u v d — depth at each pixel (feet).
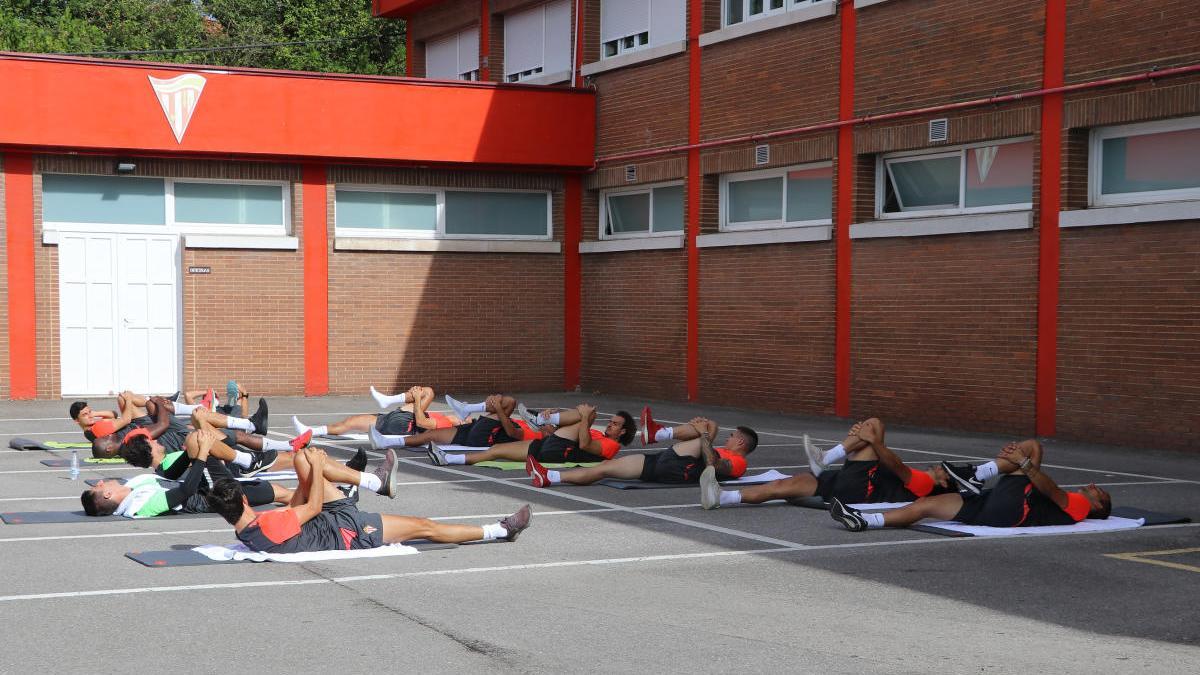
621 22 79.92
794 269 66.54
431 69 101.60
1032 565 27.81
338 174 76.38
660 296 76.07
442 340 79.30
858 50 62.39
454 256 79.46
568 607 23.63
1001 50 55.16
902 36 59.98
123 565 27.20
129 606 23.44
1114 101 50.42
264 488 34.71
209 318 73.87
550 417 47.34
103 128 69.92
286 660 19.92
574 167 80.94
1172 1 48.29
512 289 80.89
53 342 70.74
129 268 72.84
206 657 20.06
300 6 151.94
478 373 80.23
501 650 20.56
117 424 43.06
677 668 19.58
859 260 62.54
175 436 42.96
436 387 79.10
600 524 33.22
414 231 79.20
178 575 26.17
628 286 78.69
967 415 57.06
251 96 73.00
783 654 20.40
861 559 28.48
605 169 80.28
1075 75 52.06
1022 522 32.30
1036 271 53.72
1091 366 51.55
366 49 151.64
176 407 50.88
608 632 21.77
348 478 29.45
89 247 71.92
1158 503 36.86
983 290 56.13
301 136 74.18
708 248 72.33
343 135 75.05
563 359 82.43
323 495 28.68
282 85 73.67
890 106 60.70
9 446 50.31
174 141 71.36
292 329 75.61
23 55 68.28
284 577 26.04
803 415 66.08
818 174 66.44
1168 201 49.37
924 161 60.34
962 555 28.96
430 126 76.95
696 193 73.15
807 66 65.31
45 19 139.64
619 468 40.65
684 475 40.55
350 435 54.29
